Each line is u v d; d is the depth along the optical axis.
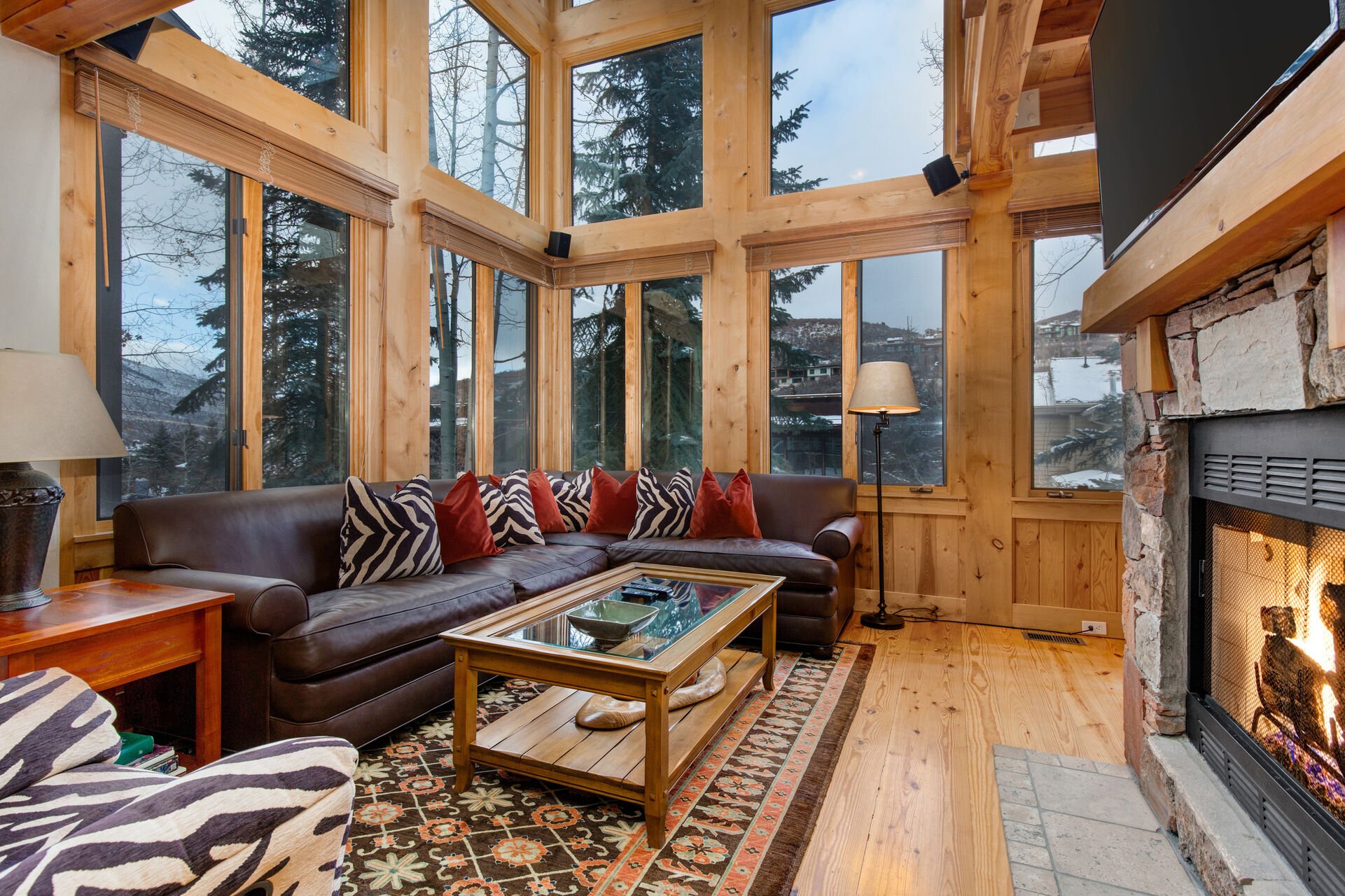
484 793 1.82
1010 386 3.53
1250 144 0.97
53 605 1.67
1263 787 1.30
